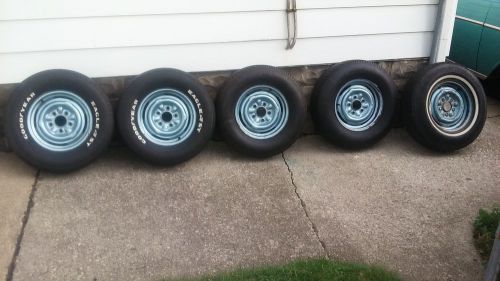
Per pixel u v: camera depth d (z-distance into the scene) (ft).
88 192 13.33
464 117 16.01
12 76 14.33
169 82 14.08
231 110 14.65
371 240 12.07
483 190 14.12
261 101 14.98
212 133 14.65
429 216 13.00
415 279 10.91
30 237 11.70
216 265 11.10
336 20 15.64
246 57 15.44
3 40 13.92
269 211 12.94
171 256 11.34
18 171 14.07
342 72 15.25
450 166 15.29
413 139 16.15
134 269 10.94
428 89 15.43
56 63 14.42
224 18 14.87
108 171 14.25
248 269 10.90
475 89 15.72
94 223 12.25
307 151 15.81
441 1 15.98
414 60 16.80
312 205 13.25
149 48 14.76
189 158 14.53
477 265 11.40
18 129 13.50
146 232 12.03
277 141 14.96
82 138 13.92
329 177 14.49
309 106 16.33
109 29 14.34
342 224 12.59
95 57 14.56
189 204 13.05
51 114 13.84
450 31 16.37
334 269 10.80
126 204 12.95
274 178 14.30
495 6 17.85
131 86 14.01
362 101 15.79
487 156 15.90
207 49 15.11
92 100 13.71
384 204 13.41
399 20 16.14
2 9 13.62
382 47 16.35
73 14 14.02
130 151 14.74
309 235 12.14
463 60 19.39
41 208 12.66
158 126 14.43
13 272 10.75
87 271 10.86
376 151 16.01
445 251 11.79
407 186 14.23
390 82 15.60
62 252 11.34
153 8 14.35
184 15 14.61
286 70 15.92
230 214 12.76
